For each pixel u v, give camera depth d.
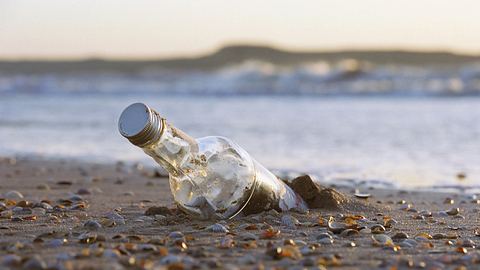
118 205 5.24
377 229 4.03
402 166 8.98
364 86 34.00
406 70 36.25
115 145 12.34
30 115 21.27
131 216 4.50
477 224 4.44
